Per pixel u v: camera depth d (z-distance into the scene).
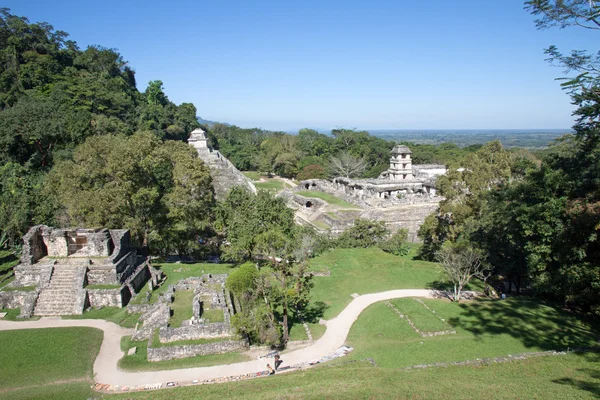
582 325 29.53
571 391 17.73
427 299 36.72
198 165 48.84
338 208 71.12
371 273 44.56
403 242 57.12
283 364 25.12
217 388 20.88
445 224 47.41
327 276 43.69
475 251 36.66
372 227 58.47
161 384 22.53
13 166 57.22
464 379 20.14
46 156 67.31
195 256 52.53
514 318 31.17
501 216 35.88
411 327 30.36
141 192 42.25
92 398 20.78
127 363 24.78
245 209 44.81
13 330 28.77
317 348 27.73
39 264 34.97
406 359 25.25
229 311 29.89
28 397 20.97
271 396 18.75
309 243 51.91
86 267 34.19
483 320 31.34
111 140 45.16
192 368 24.41
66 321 30.44
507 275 40.84
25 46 98.00
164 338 26.47
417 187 80.44
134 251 40.09
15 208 46.47
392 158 85.75
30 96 80.88
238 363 25.09
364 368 22.73
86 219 40.25
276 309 34.66
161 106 116.06
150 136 48.38
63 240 36.81
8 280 37.09
